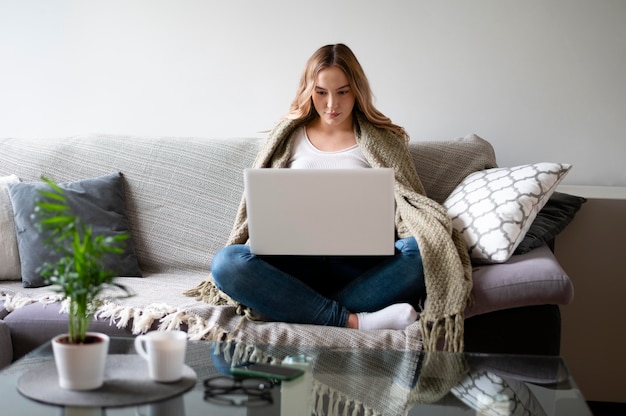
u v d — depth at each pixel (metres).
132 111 3.09
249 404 1.41
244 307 2.17
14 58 3.09
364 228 2.03
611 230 2.58
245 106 3.07
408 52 2.98
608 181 2.96
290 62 3.03
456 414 1.44
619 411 2.56
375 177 1.99
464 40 2.96
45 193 1.51
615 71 2.92
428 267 2.13
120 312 2.04
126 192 2.66
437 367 1.64
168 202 2.65
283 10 3.01
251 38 3.04
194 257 2.62
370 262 2.27
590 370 2.63
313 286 2.28
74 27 3.09
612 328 2.61
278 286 2.12
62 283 1.39
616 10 2.89
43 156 2.70
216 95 3.07
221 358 1.63
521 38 2.94
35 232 2.43
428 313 2.08
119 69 3.09
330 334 2.04
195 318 2.04
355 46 3.00
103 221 2.54
